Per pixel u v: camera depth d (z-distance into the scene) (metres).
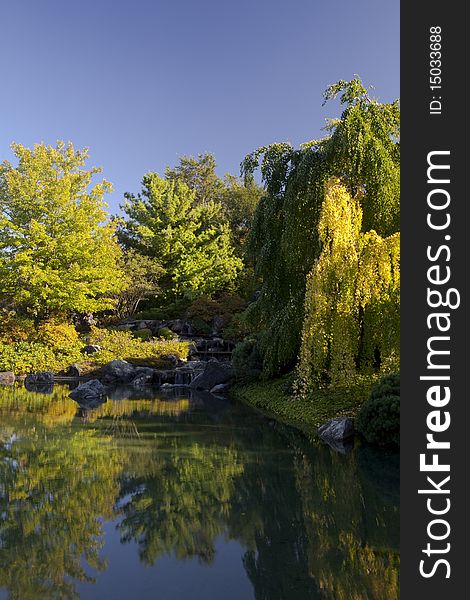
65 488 4.84
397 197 8.72
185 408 10.46
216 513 4.19
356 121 8.84
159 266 25.72
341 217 8.21
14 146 19.34
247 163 10.99
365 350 8.08
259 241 10.99
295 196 9.62
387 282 7.64
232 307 23.73
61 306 19.45
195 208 29.94
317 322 8.22
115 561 3.26
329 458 6.10
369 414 6.80
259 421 8.77
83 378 16.33
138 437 7.37
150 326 24.11
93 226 20.44
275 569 3.18
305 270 9.87
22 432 7.68
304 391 9.14
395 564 3.24
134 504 4.39
